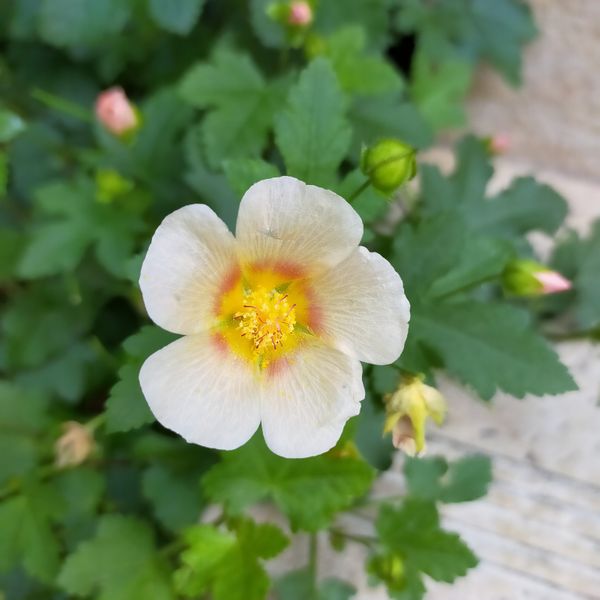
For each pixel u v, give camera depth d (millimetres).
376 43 168
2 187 135
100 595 129
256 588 121
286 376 99
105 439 150
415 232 115
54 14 158
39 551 138
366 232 110
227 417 95
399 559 126
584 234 176
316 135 113
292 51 170
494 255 124
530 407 150
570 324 157
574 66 178
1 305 173
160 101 155
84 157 157
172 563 146
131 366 103
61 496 141
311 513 118
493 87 190
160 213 156
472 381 115
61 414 154
